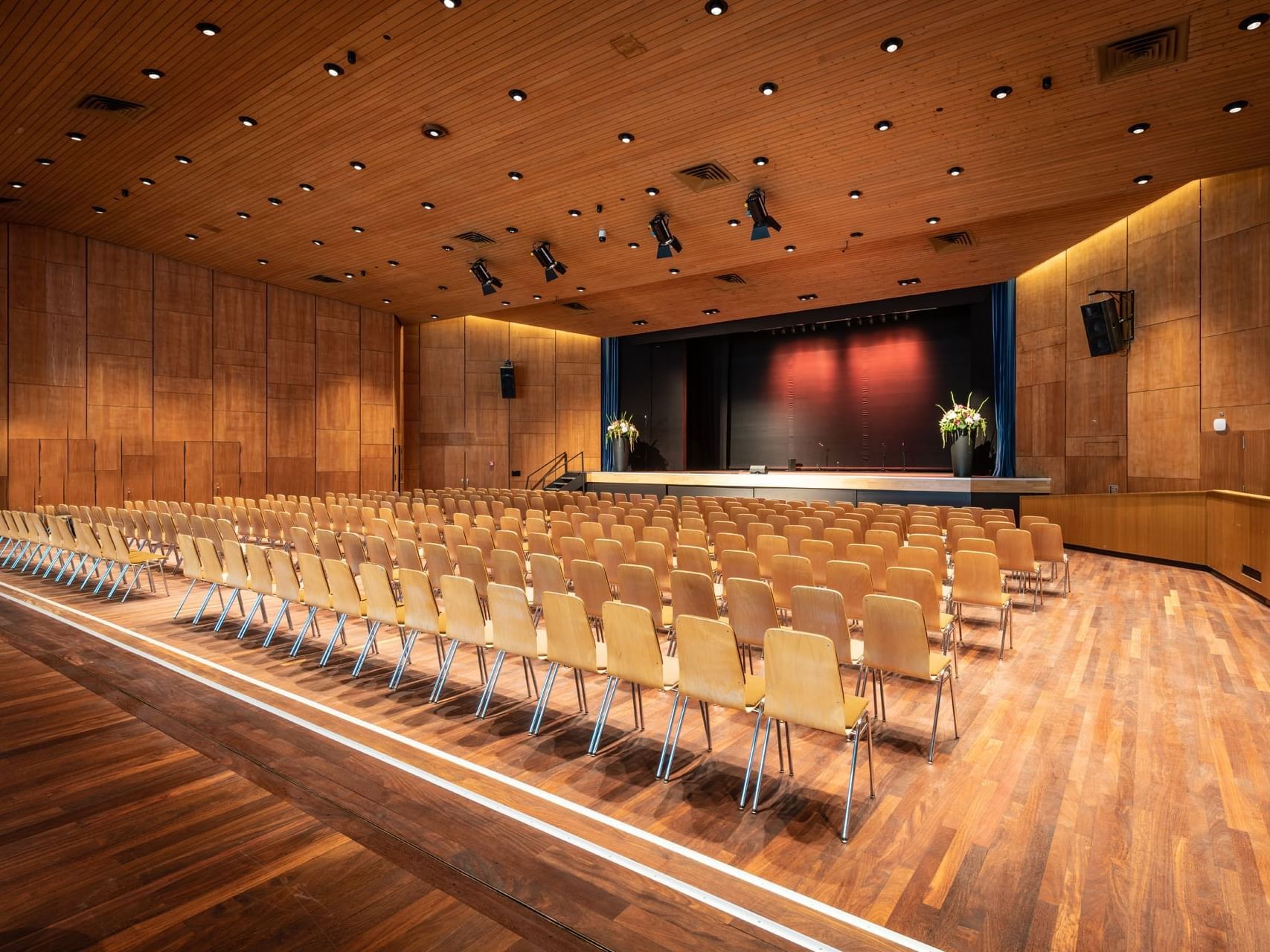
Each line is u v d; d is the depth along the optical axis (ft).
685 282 46.19
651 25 19.17
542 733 12.80
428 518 31.17
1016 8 18.13
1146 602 23.67
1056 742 12.34
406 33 19.79
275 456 48.26
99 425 40.34
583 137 25.54
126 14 19.20
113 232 38.24
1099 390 37.99
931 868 8.58
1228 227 30.22
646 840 9.09
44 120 24.91
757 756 11.91
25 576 27.32
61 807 8.71
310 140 26.13
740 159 27.04
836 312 52.85
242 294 46.42
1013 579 27.63
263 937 6.31
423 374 61.05
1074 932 7.38
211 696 14.11
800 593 13.15
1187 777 10.90
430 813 9.51
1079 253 39.37
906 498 44.47
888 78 21.38
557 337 64.64
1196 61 20.21
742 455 63.87
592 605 16.55
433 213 33.53
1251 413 29.19
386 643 18.62
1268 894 8.02
